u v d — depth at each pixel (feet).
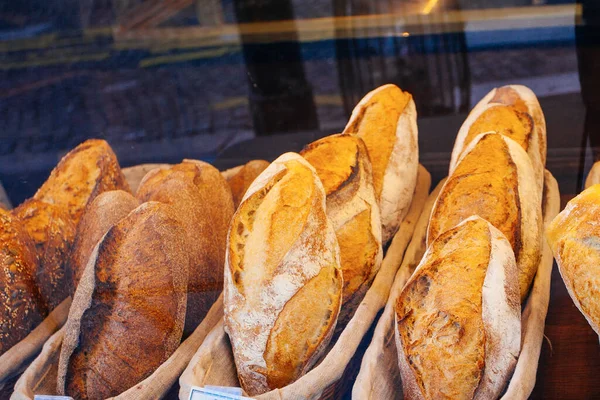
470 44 3.99
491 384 3.21
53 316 3.88
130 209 3.88
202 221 3.79
